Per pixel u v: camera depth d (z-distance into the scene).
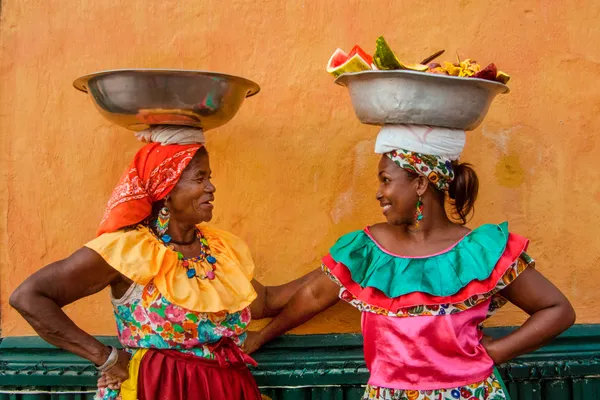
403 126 2.25
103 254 2.21
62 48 2.80
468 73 2.26
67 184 2.83
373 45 2.87
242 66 2.84
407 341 2.29
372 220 2.89
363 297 2.36
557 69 2.90
